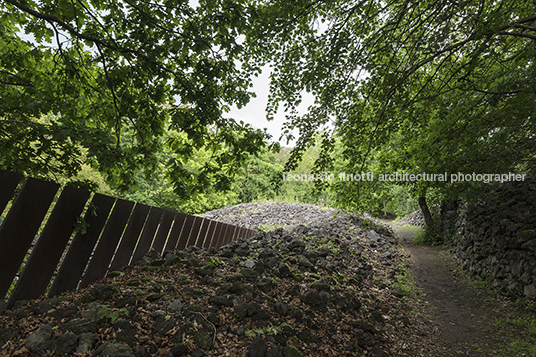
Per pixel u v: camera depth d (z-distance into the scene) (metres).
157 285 3.72
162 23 3.79
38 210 3.03
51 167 4.00
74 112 3.96
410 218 24.25
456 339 5.13
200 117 4.14
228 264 5.30
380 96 4.81
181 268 4.54
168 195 22.72
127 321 2.70
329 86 5.36
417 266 10.18
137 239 4.61
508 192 8.53
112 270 4.11
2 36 4.08
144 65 3.85
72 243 3.43
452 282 8.42
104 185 12.03
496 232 7.75
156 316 2.96
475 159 5.76
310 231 12.12
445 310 6.45
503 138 5.23
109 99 4.52
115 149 3.30
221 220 21.80
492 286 7.19
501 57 5.03
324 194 32.16
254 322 3.40
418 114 5.57
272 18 4.69
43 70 4.39
